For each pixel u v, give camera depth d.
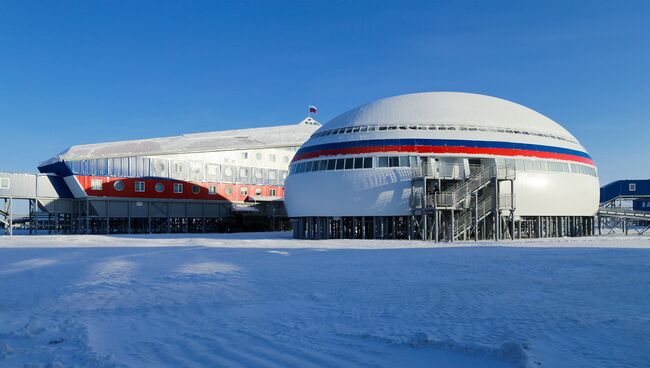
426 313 10.95
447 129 43.84
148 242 38.25
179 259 23.33
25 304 12.25
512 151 43.75
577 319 10.20
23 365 7.42
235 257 24.39
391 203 41.81
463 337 8.85
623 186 79.38
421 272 17.88
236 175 70.44
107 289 14.33
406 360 7.62
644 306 11.53
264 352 8.10
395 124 44.50
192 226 67.62
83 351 8.06
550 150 45.47
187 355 7.95
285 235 55.59
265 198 71.81
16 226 81.75
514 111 47.81
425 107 46.12
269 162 74.25
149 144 66.75
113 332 9.48
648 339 8.62
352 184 42.91
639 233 58.84
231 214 68.88
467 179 41.53
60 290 14.20
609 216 54.41
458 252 26.59
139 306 11.94
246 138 76.31
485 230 42.94
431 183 42.94
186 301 12.52
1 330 9.58
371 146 43.41
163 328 9.79
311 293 13.55
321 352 8.09
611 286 14.48
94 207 57.91
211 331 9.52
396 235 42.44
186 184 65.38
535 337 8.80
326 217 44.41
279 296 13.17
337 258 23.59
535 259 22.23
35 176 56.44
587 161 48.81
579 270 18.19
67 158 56.34
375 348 8.30
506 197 42.41
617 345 8.26
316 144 46.62
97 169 58.31
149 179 62.12
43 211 57.84
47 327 9.65
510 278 16.17
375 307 11.64
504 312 10.96
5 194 54.28
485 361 7.50
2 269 19.45
